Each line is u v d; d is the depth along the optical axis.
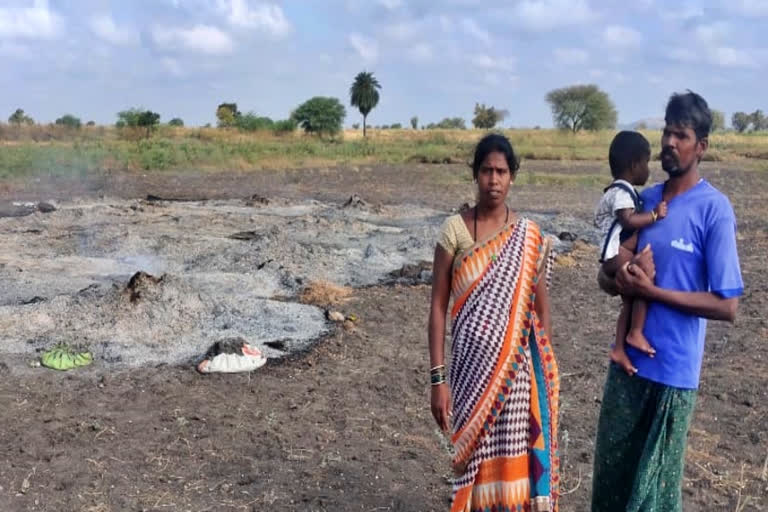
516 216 3.36
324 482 4.59
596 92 71.12
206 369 6.52
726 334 7.88
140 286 7.91
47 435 5.16
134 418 5.53
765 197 21.84
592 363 6.89
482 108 91.44
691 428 5.48
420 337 7.76
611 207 3.29
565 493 4.48
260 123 56.88
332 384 6.34
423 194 22.39
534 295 3.26
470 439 3.23
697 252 3.08
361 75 68.50
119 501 4.31
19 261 10.78
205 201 19.23
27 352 6.85
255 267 10.70
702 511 4.31
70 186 21.89
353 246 12.74
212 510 4.24
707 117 3.09
